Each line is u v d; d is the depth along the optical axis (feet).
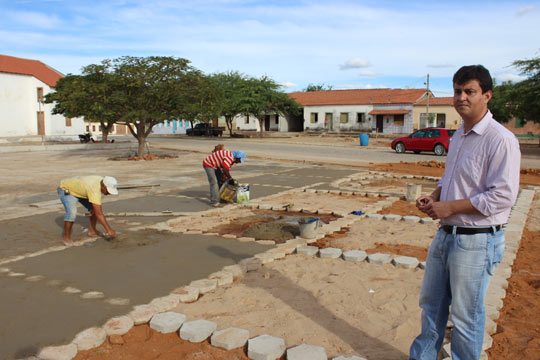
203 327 13.39
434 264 10.03
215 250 21.83
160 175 52.54
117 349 12.59
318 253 21.40
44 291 16.42
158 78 69.21
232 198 33.96
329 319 14.37
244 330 13.24
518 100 102.53
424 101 160.45
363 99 170.19
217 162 33.47
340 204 34.37
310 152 88.22
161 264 19.62
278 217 29.76
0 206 33.27
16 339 12.74
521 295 16.49
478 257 9.19
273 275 18.56
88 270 18.80
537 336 13.32
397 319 14.35
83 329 13.34
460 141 9.68
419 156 79.77
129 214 30.07
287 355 11.89
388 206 33.71
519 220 28.55
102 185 22.38
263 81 153.17
